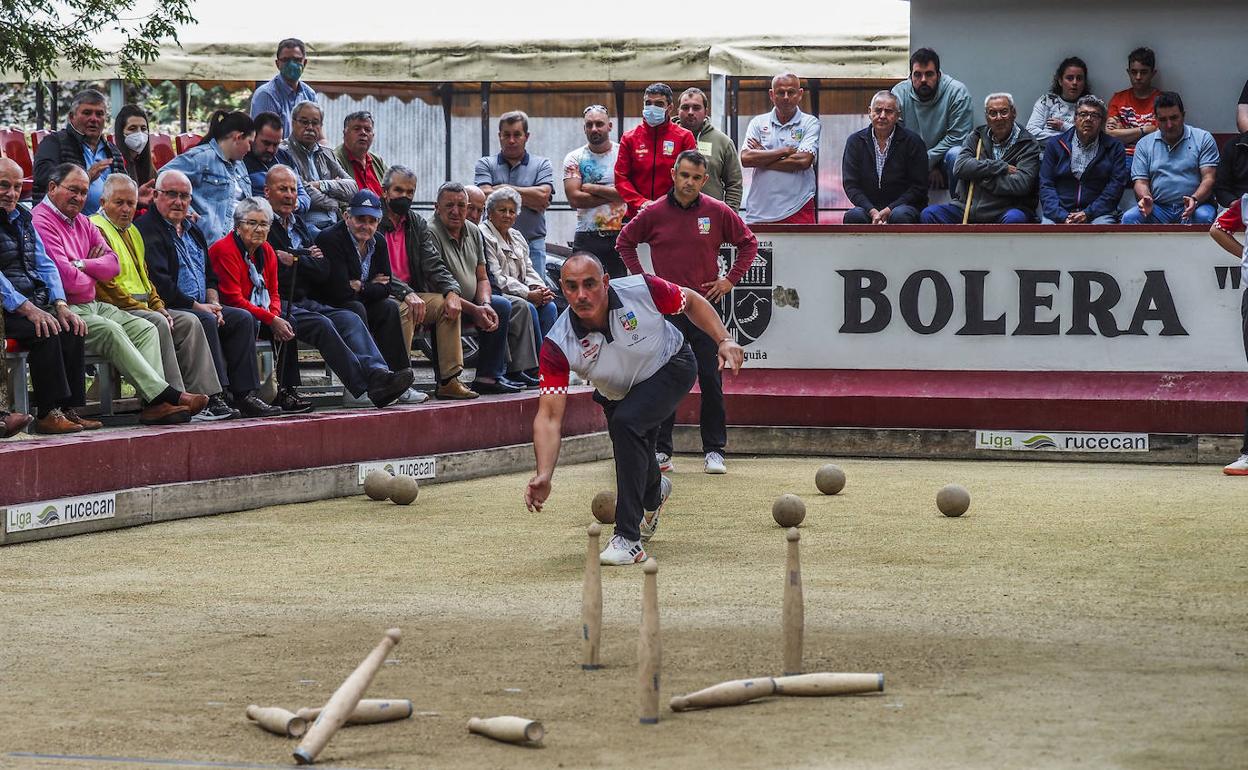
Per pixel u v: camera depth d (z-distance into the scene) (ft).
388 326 39.09
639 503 26.05
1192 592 22.65
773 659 18.58
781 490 35.37
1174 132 42.88
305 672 18.43
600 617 18.40
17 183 31.81
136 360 33.27
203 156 39.11
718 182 42.42
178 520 32.14
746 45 61.93
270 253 36.96
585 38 62.75
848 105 64.85
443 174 68.59
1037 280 42.19
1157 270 41.57
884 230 42.75
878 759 14.12
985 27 46.09
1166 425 41.24
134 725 15.98
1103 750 14.25
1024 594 22.66
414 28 64.54
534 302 45.42
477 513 32.89
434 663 18.79
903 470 39.65
